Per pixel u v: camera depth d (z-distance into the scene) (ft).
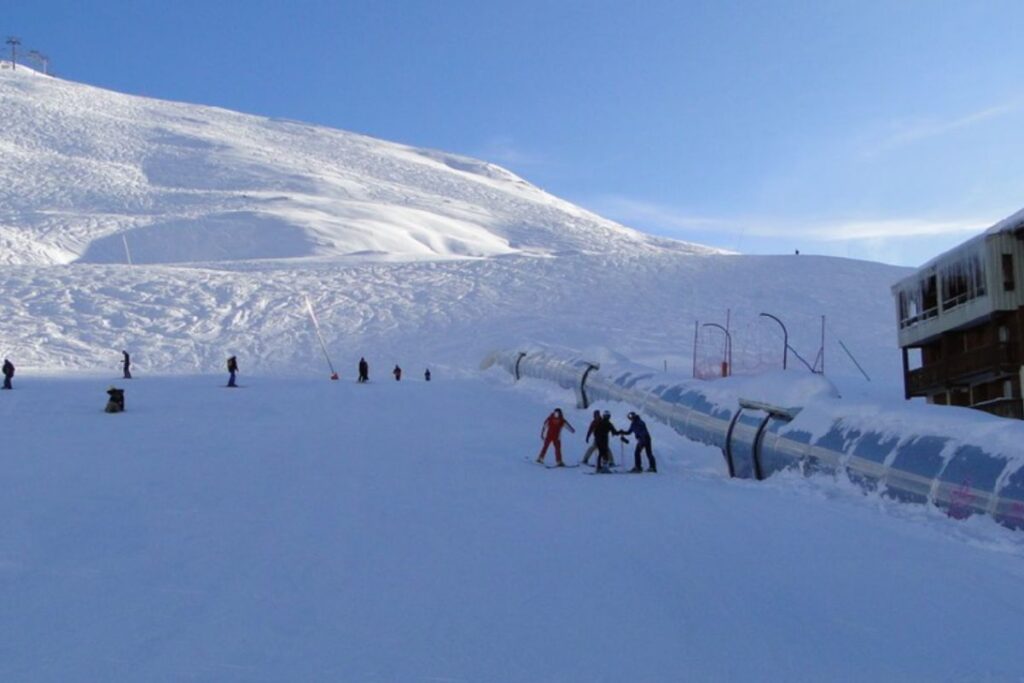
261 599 25.91
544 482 52.21
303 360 188.34
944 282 104.37
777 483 51.83
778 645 22.56
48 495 44.52
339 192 618.85
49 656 20.95
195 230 443.32
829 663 21.34
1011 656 22.02
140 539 34.12
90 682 19.26
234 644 21.91
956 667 21.22
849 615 25.27
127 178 603.26
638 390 87.35
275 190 604.90
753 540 35.24
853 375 171.53
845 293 232.73
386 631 23.16
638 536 35.88
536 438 75.15
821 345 183.21
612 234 621.31
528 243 562.25
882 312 218.79
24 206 515.50
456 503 43.55
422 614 24.68
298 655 21.20
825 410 53.62
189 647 21.66
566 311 222.89
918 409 47.52
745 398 61.77
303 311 222.69
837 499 45.39
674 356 184.75
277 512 40.14
